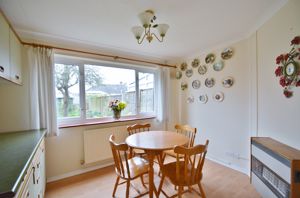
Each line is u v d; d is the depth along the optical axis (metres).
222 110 2.75
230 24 1.99
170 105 3.61
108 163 2.80
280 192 1.41
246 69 2.37
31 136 1.74
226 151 2.71
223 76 2.72
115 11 1.66
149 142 1.83
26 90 2.08
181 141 1.87
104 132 2.66
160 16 1.77
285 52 1.60
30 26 1.96
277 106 1.75
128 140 1.92
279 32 1.68
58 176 2.31
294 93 1.52
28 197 1.07
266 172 1.65
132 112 3.23
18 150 1.27
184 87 3.51
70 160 2.41
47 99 2.13
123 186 2.13
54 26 1.98
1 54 1.34
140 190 2.02
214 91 2.88
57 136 2.31
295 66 1.46
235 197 1.86
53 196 1.91
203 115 3.10
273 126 1.81
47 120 2.13
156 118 3.46
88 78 2.67
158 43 2.62
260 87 2.03
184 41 2.55
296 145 1.51
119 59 2.93
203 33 2.25
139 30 1.74
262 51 1.97
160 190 1.77
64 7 1.58
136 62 3.16
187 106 3.45
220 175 2.38
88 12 1.67
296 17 1.46
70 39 2.36
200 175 1.60
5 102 1.97
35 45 2.08
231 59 2.58
